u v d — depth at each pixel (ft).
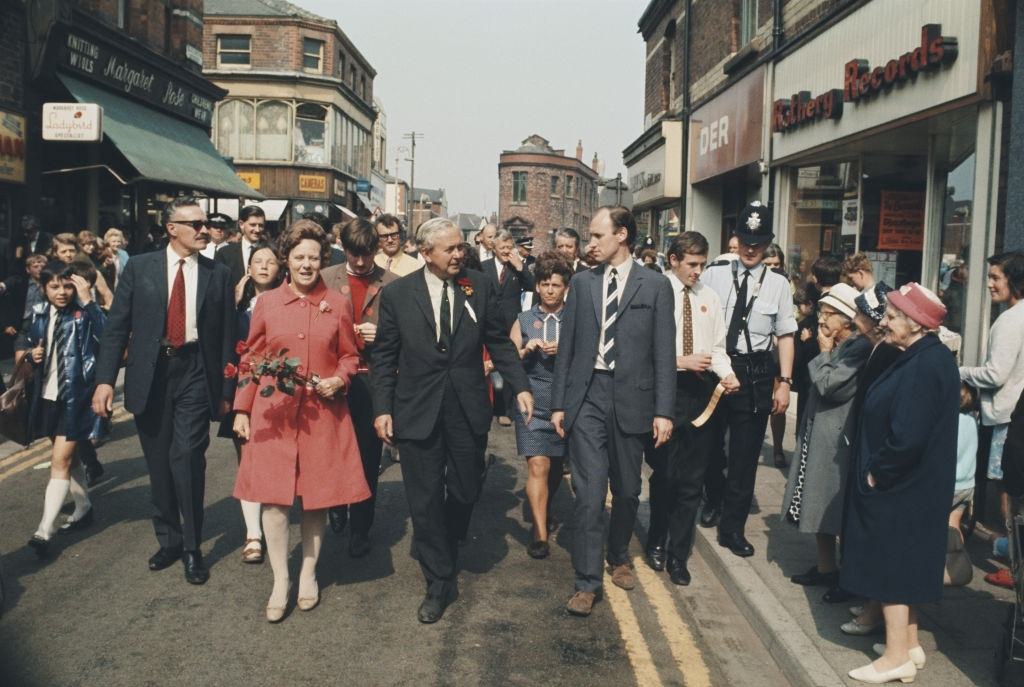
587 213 272.51
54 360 18.08
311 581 15.56
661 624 15.31
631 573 17.37
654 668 13.55
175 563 17.65
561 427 16.19
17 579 16.60
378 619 15.15
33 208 45.21
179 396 16.89
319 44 114.32
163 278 16.84
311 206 114.21
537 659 13.73
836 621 14.73
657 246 77.41
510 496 23.57
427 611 15.06
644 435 16.20
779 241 43.09
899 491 12.17
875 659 13.25
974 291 25.67
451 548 16.62
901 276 36.58
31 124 44.88
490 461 26.17
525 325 19.17
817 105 36.22
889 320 12.37
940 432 12.09
